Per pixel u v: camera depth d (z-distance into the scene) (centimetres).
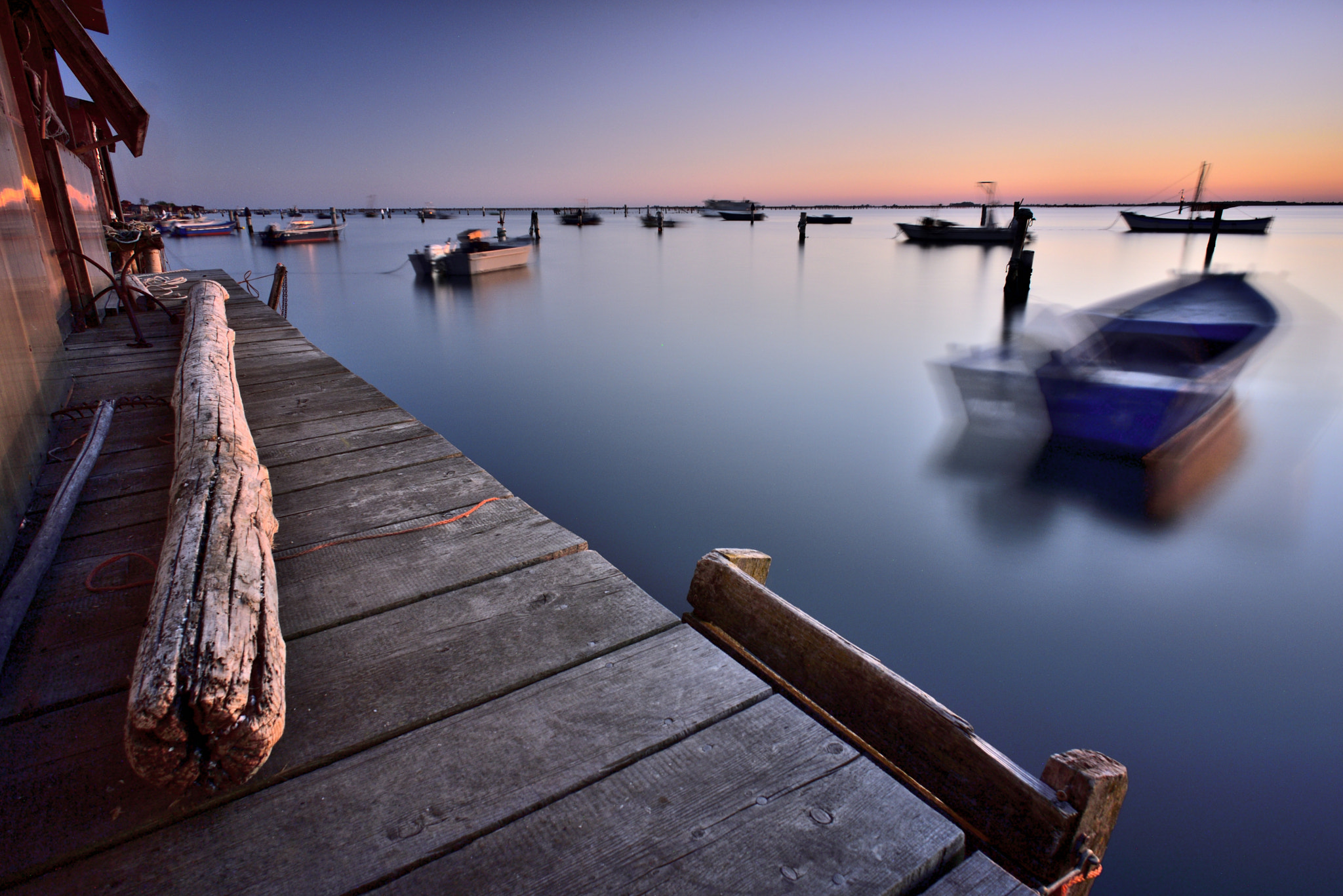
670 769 136
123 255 927
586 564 213
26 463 251
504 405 1077
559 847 119
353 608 187
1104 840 127
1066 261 3406
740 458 805
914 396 1078
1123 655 446
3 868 114
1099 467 751
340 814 125
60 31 651
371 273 3188
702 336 1630
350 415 361
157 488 264
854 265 3456
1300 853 305
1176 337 767
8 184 289
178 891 111
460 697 155
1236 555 573
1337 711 394
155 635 125
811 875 115
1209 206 3108
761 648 180
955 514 651
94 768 135
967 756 136
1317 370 956
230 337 430
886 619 485
